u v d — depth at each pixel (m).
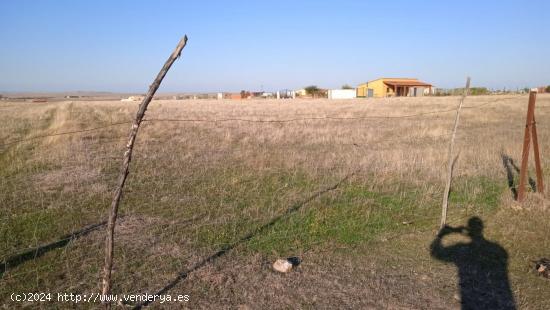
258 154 10.69
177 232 5.43
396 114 24.41
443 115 23.17
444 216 5.74
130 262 4.55
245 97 96.44
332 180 8.23
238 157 10.30
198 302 3.83
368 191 7.47
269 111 27.94
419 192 7.45
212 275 4.33
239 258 4.77
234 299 3.90
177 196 7.01
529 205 6.57
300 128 16.50
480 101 35.56
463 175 8.66
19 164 8.95
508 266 4.66
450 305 3.86
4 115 21.98
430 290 4.12
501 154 10.62
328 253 4.96
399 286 4.19
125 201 6.71
